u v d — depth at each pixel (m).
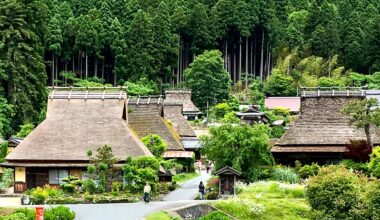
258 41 172.88
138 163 61.88
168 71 151.75
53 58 144.38
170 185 68.12
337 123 73.19
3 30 102.00
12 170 69.00
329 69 159.62
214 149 66.31
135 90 138.50
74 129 66.62
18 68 100.94
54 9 152.38
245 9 167.00
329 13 176.50
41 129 66.81
